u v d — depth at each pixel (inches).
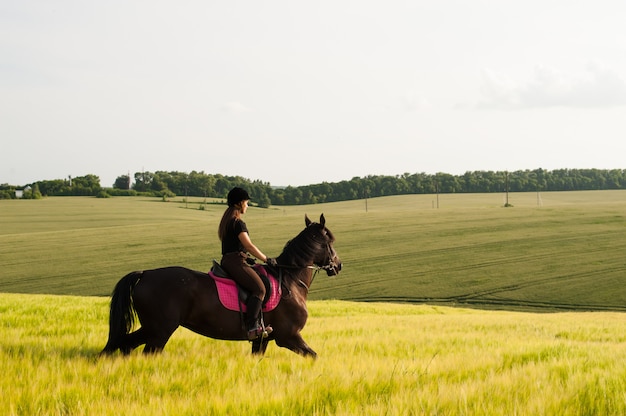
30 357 281.1
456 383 253.3
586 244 2952.8
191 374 261.6
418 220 3917.3
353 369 280.5
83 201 6353.3
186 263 2802.7
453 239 3196.4
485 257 2743.6
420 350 386.9
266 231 3651.6
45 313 554.3
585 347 410.9
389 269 2564.0
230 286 305.6
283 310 320.5
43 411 198.4
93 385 231.5
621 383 252.1
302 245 332.2
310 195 7194.9
